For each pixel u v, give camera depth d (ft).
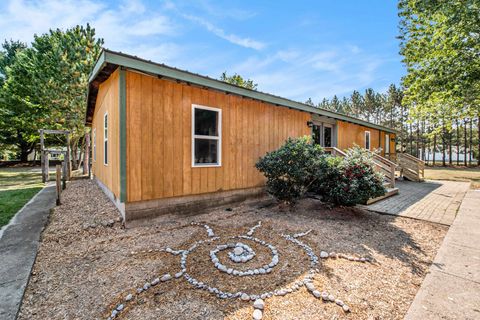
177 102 14.51
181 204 14.96
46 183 30.42
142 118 13.10
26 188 25.75
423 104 37.24
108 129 16.49
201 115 15.98
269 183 16.89
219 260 9.11
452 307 6.33
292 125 22.72
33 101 49.55
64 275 8.03
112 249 10.18
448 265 8.75
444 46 31.48
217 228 13.00
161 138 13.84
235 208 17.65
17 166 69.21
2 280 7.50
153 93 13.48
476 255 9.57
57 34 45.14
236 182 17.94
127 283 7.55
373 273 8.25
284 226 13.39
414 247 10.58
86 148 40.63
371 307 6.43
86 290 7.18
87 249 10.15
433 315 6.03
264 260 9.17
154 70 12.75
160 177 13.83
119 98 12.38
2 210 15.85
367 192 15.16
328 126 29.17
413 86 36.06
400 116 90.58
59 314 6.12
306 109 23.39
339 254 9.74
